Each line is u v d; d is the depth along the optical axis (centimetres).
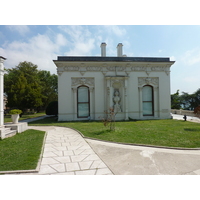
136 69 1584
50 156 486
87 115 1556
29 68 3725
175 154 500
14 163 415
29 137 748
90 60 1511
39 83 3875
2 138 704
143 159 462
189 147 568
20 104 2325
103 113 1529
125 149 556
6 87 3066
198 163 432
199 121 1372
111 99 1521
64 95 1494
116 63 1544
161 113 1609
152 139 684
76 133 855
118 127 1024
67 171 379
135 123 1245
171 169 397
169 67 1630
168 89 1625
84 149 560
